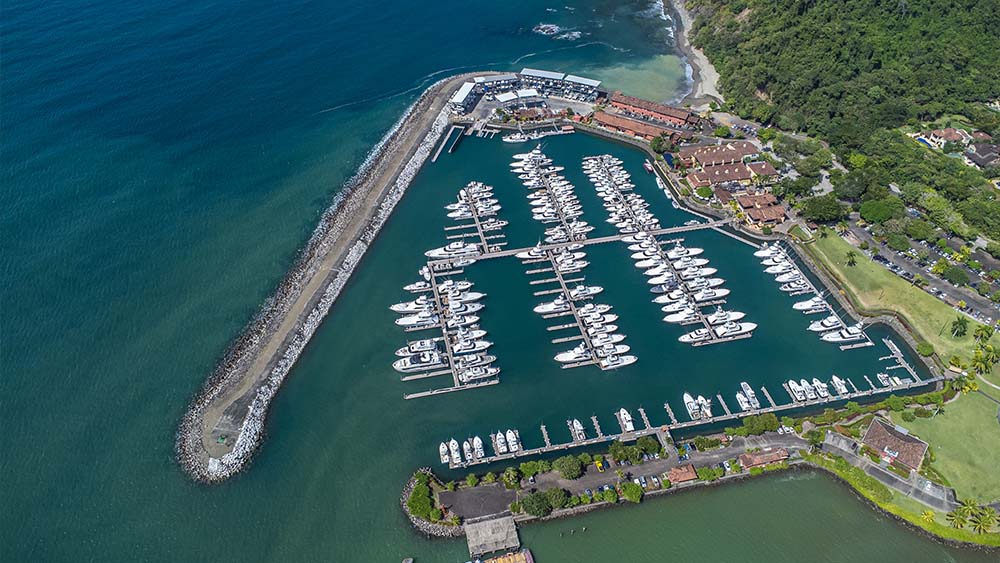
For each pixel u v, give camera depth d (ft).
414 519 388.98
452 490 400.67
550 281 565.53
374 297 552.00
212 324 522.47
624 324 529.45
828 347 510.58
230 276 567.59
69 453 428.56
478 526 378.73
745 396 469.57
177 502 402.72
